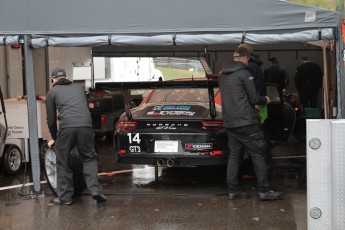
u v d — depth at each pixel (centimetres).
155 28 768
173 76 1772
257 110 829
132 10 772
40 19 786
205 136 805
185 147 812
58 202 780
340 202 460
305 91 1455
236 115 741
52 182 809
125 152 833
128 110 838
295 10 737
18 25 789
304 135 1335
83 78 1544
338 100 735
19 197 823
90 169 770
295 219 688
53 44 785
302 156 1152
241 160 784
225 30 753
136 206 761
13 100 1032
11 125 1014
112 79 1800
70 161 786
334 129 456
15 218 713
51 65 1419
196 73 1725
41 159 991
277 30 743
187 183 899
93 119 1328
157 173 902
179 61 1764
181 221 688
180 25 763
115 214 723
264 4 743
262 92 831
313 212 469
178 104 872
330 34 729
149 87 809
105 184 898
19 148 1009
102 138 1487
